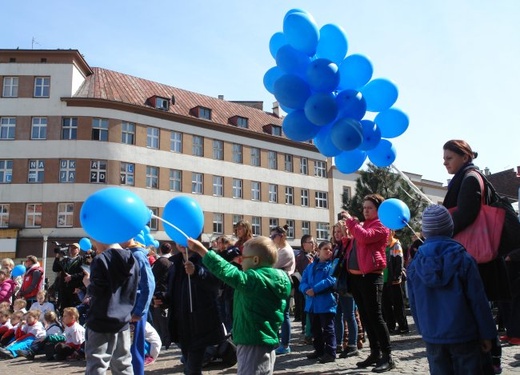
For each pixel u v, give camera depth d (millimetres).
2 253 30906
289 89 5359
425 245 3576
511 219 4059
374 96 5660
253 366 3699
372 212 5973
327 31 5574
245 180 40406
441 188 53062
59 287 10117
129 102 34219
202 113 38875
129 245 5082
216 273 3699
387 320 8898
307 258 9836
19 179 31953
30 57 33312
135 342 5051
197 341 4859
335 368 5984
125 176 33344
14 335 9500
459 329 3266
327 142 5723
